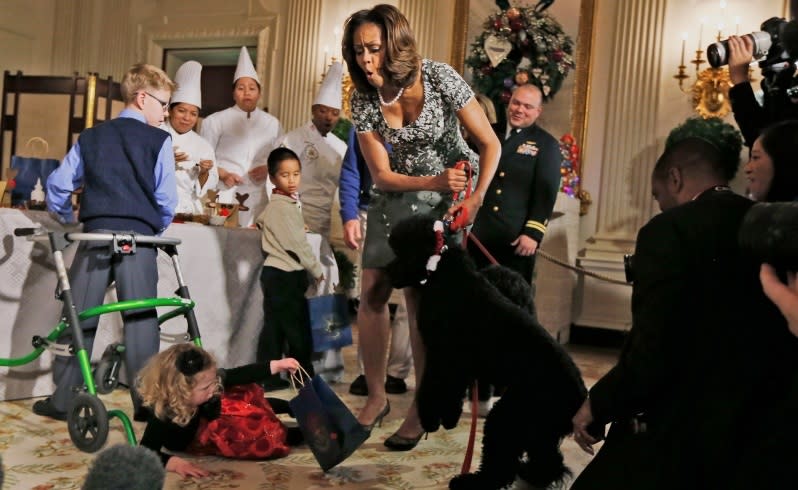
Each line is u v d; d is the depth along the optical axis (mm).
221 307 3656
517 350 2119
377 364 2902
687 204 1688
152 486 911
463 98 2564
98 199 2775
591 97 6637
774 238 1330
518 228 3586
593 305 6410
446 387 2170
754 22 6113
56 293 2672
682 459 1561
